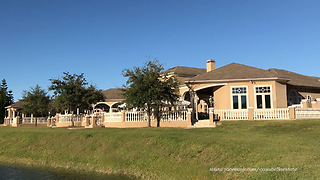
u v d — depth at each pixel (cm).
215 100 3006
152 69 2689
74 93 3384
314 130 1889
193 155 1571
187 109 2730
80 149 2041
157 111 2789
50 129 2917
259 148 1470
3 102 6159
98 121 3048
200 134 1905
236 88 2906
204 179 1352
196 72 4278
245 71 3059
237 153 1463
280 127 2070
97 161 1852
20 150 2255
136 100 2572
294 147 1429
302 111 2611
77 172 1764
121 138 1992
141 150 1794
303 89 3506
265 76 2841
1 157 2214
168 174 1498
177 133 1975
